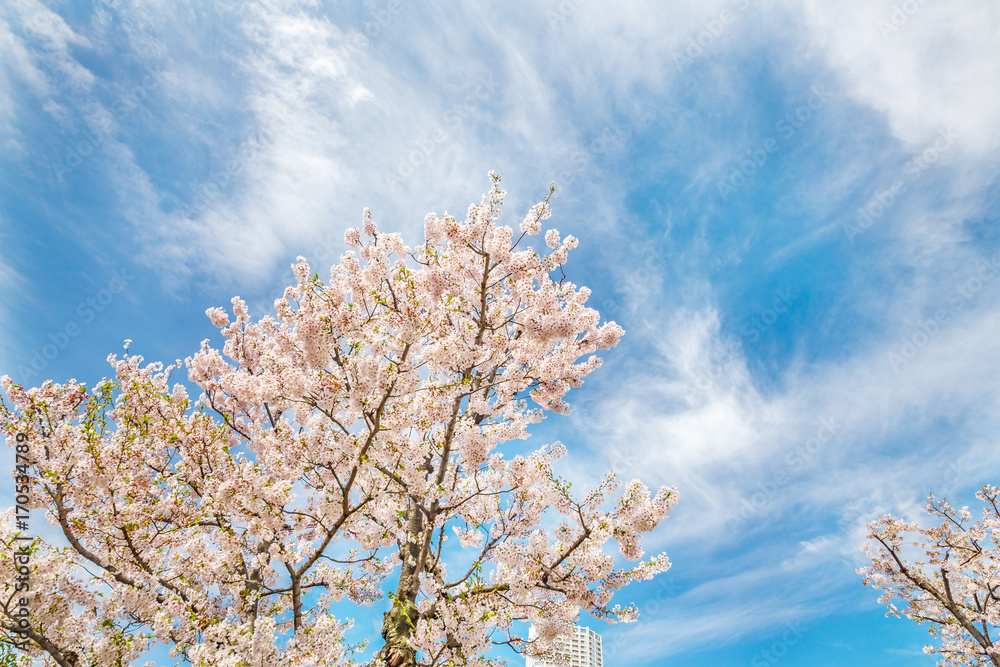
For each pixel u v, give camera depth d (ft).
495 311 25.70
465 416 26.78
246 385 22.52
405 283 21.33
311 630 19.08
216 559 21.35
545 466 20.88
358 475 22.29
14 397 19.77
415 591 22.66
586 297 31.14
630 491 19.76
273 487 19.51
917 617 41.70
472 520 27.25
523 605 21.11
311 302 20.53
